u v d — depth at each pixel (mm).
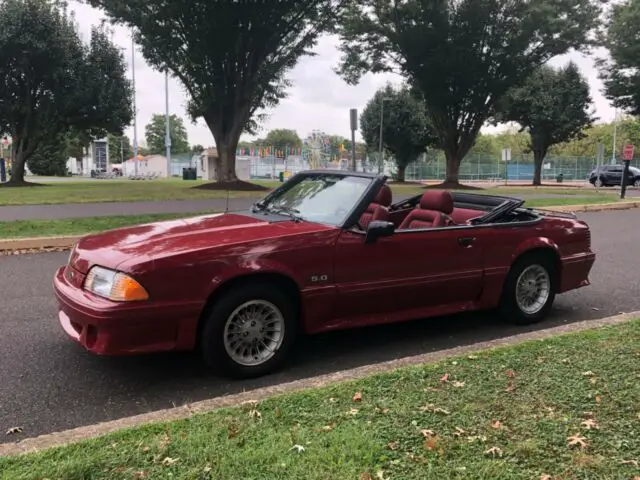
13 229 10883
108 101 33312
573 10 29719
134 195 21094
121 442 3068
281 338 4512
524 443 3094
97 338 3977
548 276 6004
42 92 32375
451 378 3998
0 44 29172
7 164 69188
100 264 4156
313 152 62062
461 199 6617
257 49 27125
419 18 29594
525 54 31078
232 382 4379
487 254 5512
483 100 32781
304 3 25641
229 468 2818
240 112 28016
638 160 69000
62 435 3256
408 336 5578
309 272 4551
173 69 27500
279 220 5051
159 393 4164
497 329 5812
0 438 3438
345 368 4707
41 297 6715
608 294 7293
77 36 32281
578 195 24656
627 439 3152
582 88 43094
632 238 12219
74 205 16938
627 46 33281
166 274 4020
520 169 61594
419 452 2994
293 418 3377
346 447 3010
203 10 24250
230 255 4234
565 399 3654
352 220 4797
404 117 45969
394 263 4953
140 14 24391
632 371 4117
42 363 4676
